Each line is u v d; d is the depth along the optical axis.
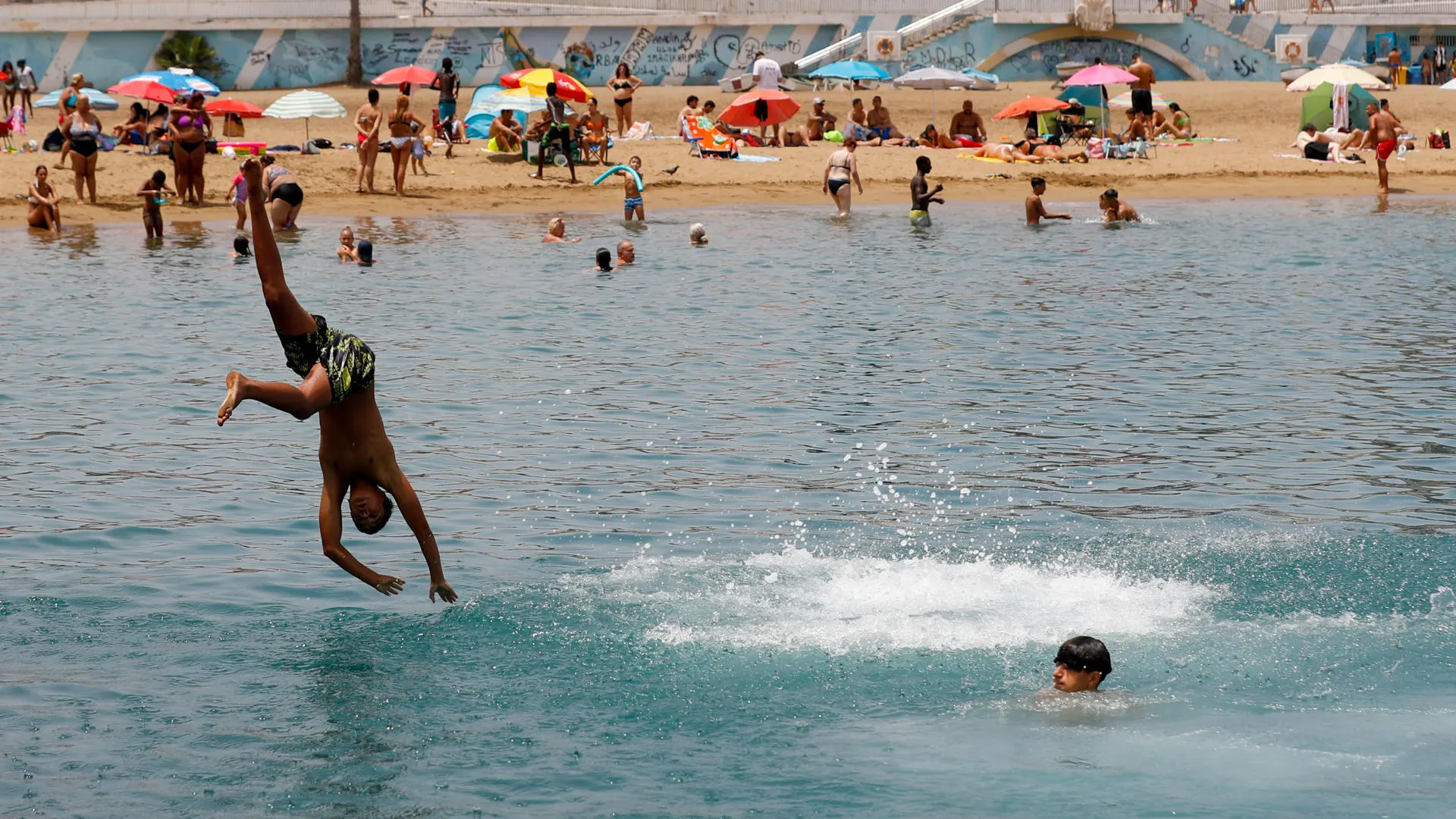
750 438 15.83
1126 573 11.33
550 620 10.38
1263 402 17.53
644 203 40.72
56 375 18.94
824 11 66.62
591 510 13.17
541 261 30.50
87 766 8.10
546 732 8.59
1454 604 10.57
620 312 24.20
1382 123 42.81
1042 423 16.53
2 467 14.46
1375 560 11.57
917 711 8.83
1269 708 8.80
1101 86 49.75
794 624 10.29
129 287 26.44
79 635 10.05
